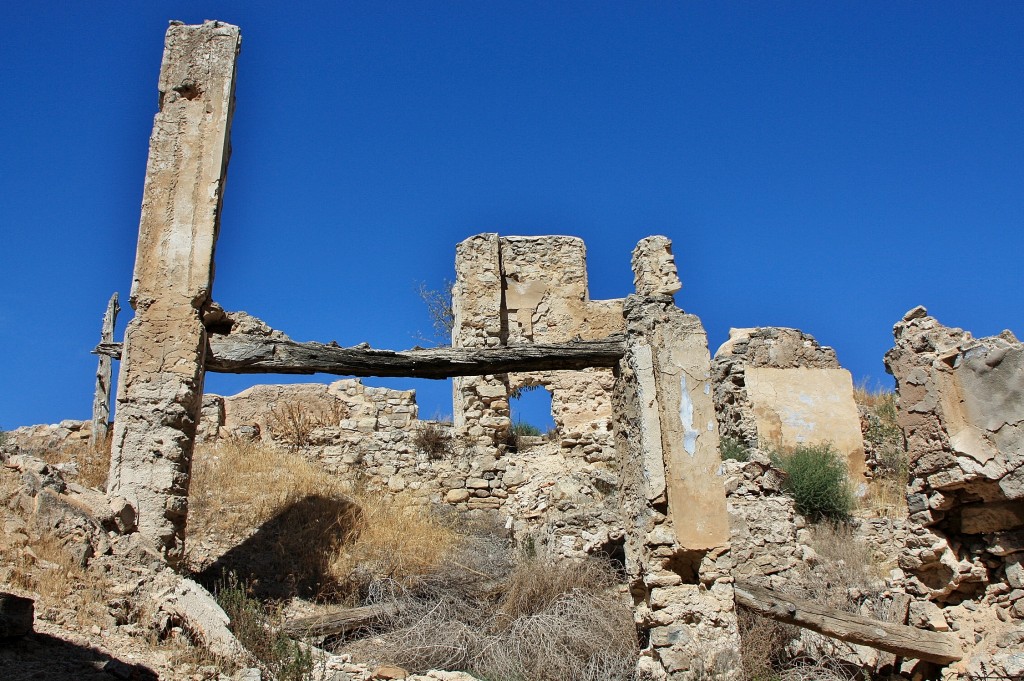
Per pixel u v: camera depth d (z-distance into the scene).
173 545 11.93
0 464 11.24
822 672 10.53
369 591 13.51
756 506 14.95
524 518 16.80
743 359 22.14
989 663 8.63
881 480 20.91
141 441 12.13
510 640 11.85
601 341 13.27
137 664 8.61
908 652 9.23
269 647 9.98
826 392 21.50
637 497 12.02
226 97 13.80
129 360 12.50
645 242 23.02
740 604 11.16
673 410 12.13
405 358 13.40
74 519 10.53
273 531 15.20
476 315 22.03
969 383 9.05
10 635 8.28
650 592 11.52
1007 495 8.68
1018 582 8.80
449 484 18.73
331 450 19.36
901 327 9.82
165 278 12.94
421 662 11.52
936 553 9.20
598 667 11.56
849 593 12.28
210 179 13.40
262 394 21.47
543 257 24.30
